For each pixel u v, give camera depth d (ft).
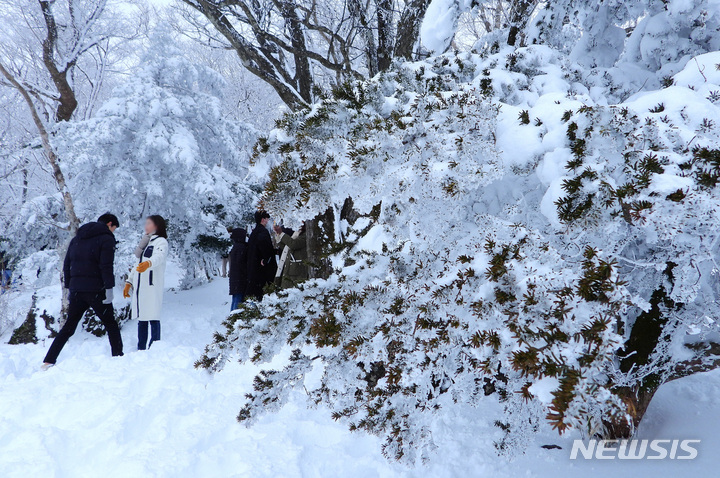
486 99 6.16
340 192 5.85
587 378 3.62
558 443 7.90
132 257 25.26
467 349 5.59
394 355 5.83
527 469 7.28
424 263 6.09
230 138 30.81
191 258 31.83
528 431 6.66
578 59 9.75
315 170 5.85
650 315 6.95
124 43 48.65
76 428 9.50
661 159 4.69
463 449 8.08
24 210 27.45
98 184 26.73
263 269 21.16
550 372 3.73
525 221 6.18
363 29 19.77
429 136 5.73
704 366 7.39
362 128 6.27
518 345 4.28
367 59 20.59
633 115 5.20
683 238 4.94
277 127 6.95
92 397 10.78
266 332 6.59
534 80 7.90
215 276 39.86
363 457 8.43
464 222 6.37
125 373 12.66
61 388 11.25
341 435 9.30
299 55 19.92
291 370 6.84
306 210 5.89
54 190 34.96
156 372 12.55
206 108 29.68
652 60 8.93
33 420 10.05
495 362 4.68
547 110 5.86
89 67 53.01
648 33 8.71
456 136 5.62
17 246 28.25
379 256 6.80
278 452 8.59
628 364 7.11
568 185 4.87
